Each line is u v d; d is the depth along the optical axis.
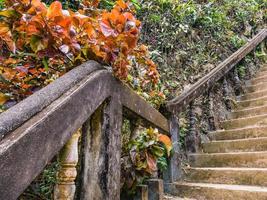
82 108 1.24
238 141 3.56
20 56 1.63
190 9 5.11
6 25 1.34
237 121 4.25
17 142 0.85
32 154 0.91
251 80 5.76
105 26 1.44
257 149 3.38
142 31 4.37
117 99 1.62
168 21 4.73
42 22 1.29
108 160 1.45
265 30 6.92
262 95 4.96
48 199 1.75
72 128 1.15
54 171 1.71
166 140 2.23
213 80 4.28
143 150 2.13
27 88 1.68
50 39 1.32
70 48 1.36
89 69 1.40
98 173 1.45
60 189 1.25
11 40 1.37
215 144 3.73
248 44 6.00
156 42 4.49
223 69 4.70
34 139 0.93
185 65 4.84
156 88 3.01
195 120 3.86
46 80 1.71
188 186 2.86
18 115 0.93
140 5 4.33
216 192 2.67
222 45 5.96
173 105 3.04
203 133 4.13
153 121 2.31
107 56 1.51
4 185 0.80
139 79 2.50
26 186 0.88
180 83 4.51
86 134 1.51
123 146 2.20
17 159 0.85
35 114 0.99
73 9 3.02
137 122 2.12
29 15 1.27
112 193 1.45
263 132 3.63
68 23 1.32
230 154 3.30
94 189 1.43
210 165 3.40
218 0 6.57
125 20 1.48
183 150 3.61
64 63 1.57
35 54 1.46
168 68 4.44
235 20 6.95
